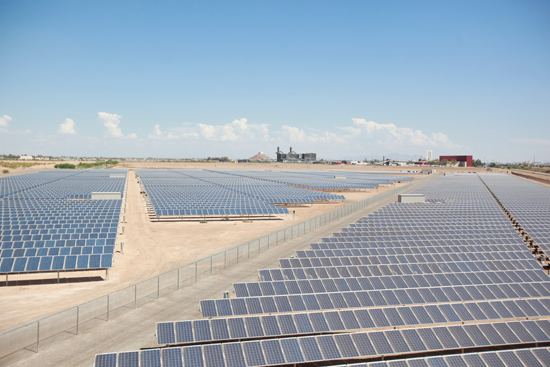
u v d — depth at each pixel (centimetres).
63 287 3381
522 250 4216
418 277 3250
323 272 3341
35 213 5856
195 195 8962
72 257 3503
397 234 4962
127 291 2939
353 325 2444
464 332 2388
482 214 6600
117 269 3922
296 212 8025
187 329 2222
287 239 5166
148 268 3966
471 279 3288
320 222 6225
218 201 7912
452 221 5856
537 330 2450
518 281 3312
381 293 2888
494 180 18225
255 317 2386
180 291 3180
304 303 2698
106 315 2664
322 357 2119
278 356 2081
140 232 5753
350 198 10531
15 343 2156
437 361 2106
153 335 2447
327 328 2398
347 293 2845
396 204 7794
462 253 3969
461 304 2723
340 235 4812
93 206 6806
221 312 2508
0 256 3519
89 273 3772
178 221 6731
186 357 1986
